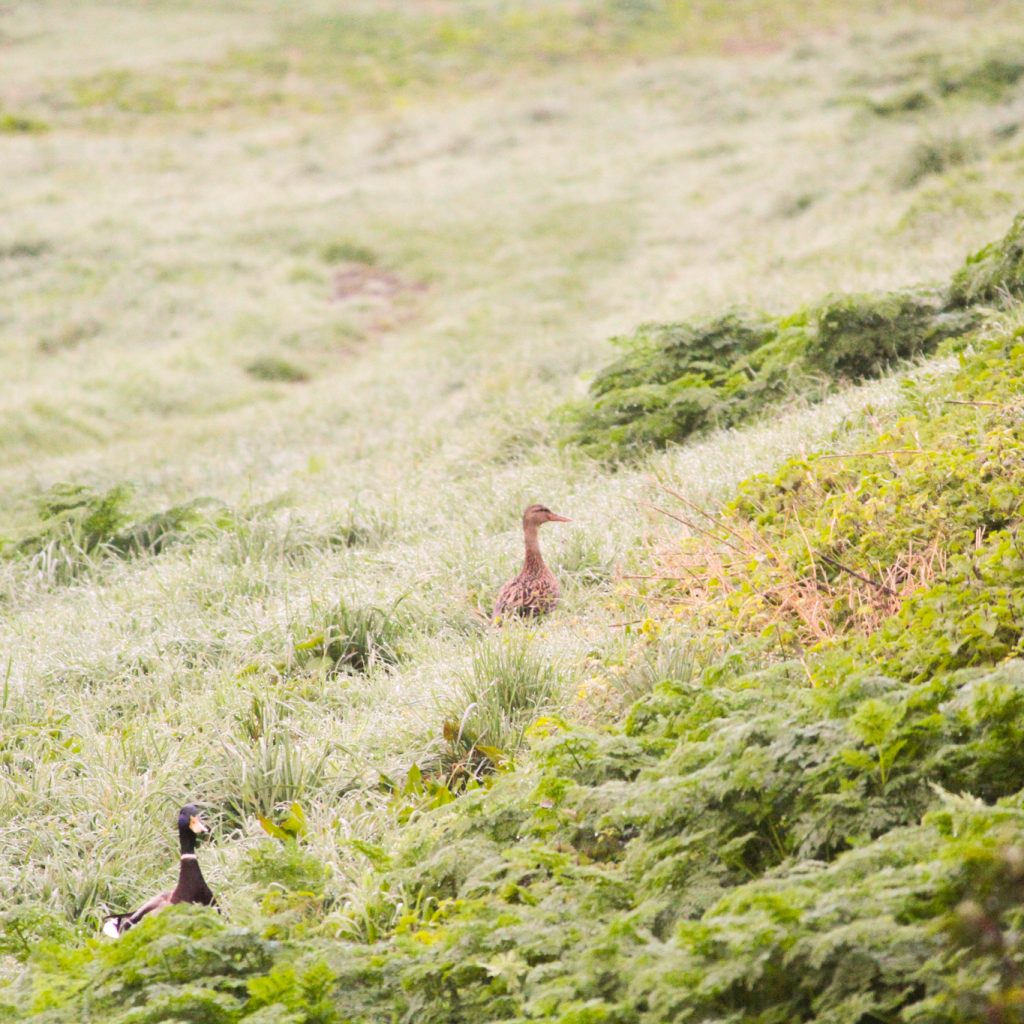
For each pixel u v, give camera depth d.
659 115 135.25
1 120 155.75
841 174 92.12
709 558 28.36
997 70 103.81
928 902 13.37
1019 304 40.22
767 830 16.88
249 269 105.06
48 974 16.66
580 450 43.94
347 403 71.44
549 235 103.81
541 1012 14.13
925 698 16.64
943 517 25.42
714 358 46.53
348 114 163.25
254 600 35.66
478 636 30.83
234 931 16.42
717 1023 13.20
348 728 27.19
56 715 30.58
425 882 19.11
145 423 79.12
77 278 103.19
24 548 47.50
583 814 19.06
